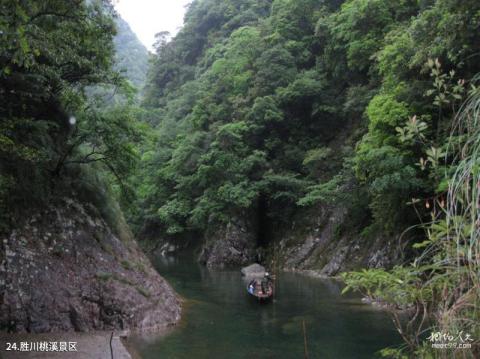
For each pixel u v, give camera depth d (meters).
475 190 3.09
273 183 30.03
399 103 16.20
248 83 35.97
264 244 31.02
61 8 9.98
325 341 11.23
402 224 18.72
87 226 14.29
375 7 25.95
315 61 34.88
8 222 12.26
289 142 32.03
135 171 16.33
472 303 3.29
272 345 11.05
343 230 24.78
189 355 10.30
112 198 17.36
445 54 13.66
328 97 30.92
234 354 10.38
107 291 12.73
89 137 13.93
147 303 13.41
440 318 3.59
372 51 26.02
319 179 28.52
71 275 12.52
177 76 61.06
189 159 34.69
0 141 11.59
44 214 13.26
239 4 58.12
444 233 3.81
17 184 12.73
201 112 37.69
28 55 7.88
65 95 14.08
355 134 27.31
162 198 39.16
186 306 16.06
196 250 36.69
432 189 15.17
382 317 13.44
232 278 24.45
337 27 28.81
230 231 30.67
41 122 13.30
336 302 16.20
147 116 54.41
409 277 4.04
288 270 26.22
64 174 14.87
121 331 11.99
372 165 17.11
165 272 27.36
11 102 13.48
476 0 11.49
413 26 14.85
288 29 36.03
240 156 31.61
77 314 11.83
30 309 11.32
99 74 14.72
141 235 43.62
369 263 20.23
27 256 12.04
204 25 60.94
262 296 17.11
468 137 3.42
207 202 30.66
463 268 3.28
